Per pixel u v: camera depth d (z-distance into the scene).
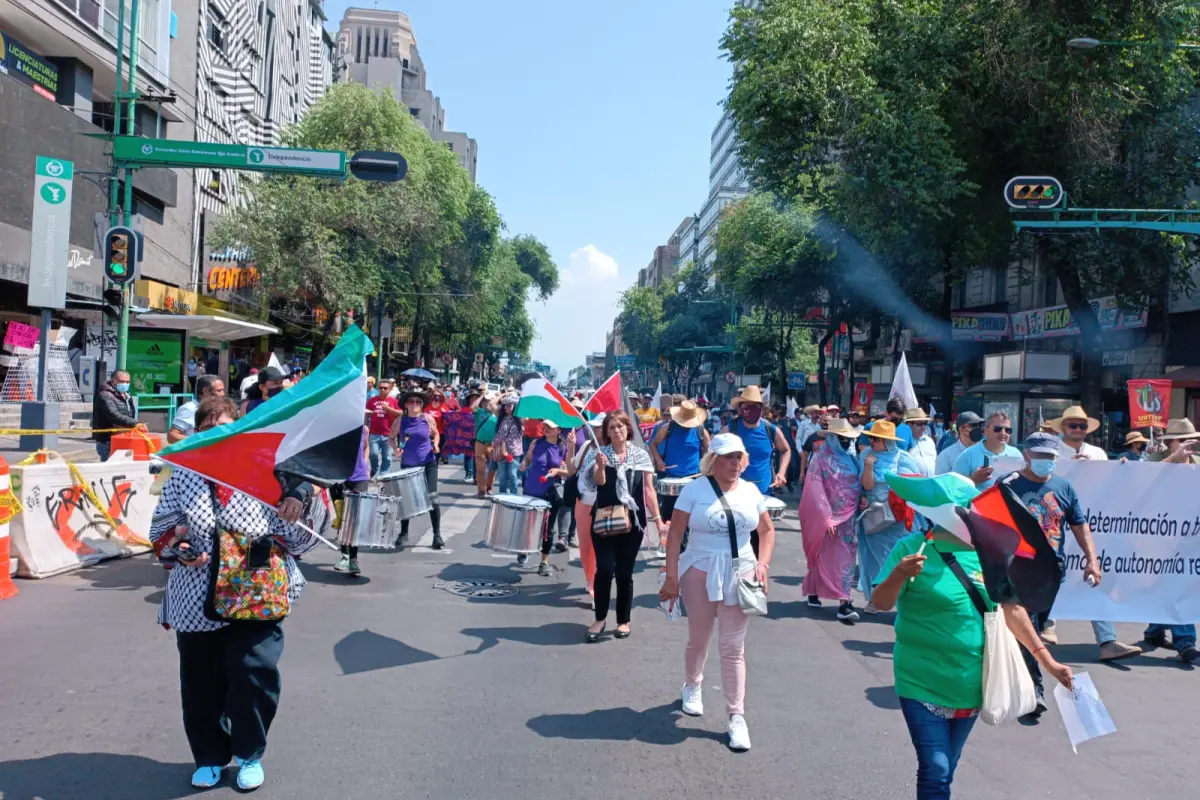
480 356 94.06
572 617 8.27
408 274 38.66
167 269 32.31
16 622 7.23
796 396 54.41
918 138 21.02
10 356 23.62
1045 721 6.13
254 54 40.81
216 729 4.50
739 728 5.25
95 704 5.52
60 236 18.58
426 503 10.12
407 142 35.34
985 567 3.96
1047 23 19.97
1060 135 21.66
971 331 29.03
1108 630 7.82
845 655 7.40
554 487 10.37
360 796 4.43
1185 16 19.14
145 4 29.48
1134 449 9.89
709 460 5.64
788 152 23.09
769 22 22.47
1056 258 22.23
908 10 22.14
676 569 5.68
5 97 21.59
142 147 15.20
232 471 4.38
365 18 108.62
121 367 15.45
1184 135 21.48
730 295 54.72
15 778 4.47
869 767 5.05
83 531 9.56
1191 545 7.96
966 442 9.18
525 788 4.59
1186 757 5.45
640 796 4.56
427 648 7.04
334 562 10.23
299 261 30.45
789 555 12.32
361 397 4.66
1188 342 23.02
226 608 4.33
